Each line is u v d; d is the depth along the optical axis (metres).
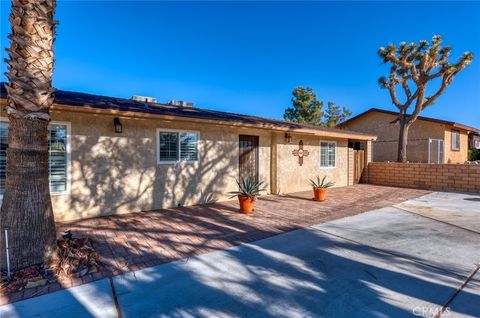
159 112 7.16
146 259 4.20
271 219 6.84
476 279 3.60
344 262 4.16
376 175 14.73
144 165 7.69
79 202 6.70
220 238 5.29
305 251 4.62
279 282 3.51
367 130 21.44
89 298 3.08
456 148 19.20
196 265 4.01
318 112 30.61
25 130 3.48
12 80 3.39
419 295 3.19
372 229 5.96
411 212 7.72
